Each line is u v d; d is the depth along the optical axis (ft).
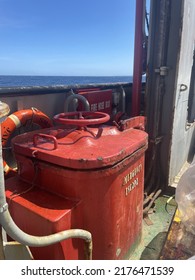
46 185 5.22
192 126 14.23
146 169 10.57
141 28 9.65
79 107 8.22
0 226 4.10
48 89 7.97
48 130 6.27
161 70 9.63
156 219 9.02
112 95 10.59
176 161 11.84
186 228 6.14
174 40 9.55
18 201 4.84
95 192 4.88
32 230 4.69
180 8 9.16
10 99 7.11
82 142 5.26
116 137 5.97
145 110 10.21
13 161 7.33
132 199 6.16
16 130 7.36
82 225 5.02
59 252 4.55
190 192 6.13
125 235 6.10
